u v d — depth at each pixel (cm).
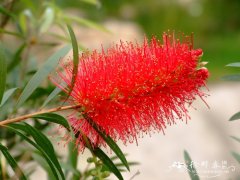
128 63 41
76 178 51
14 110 42
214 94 190
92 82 41
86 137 41
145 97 41
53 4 68
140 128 41
